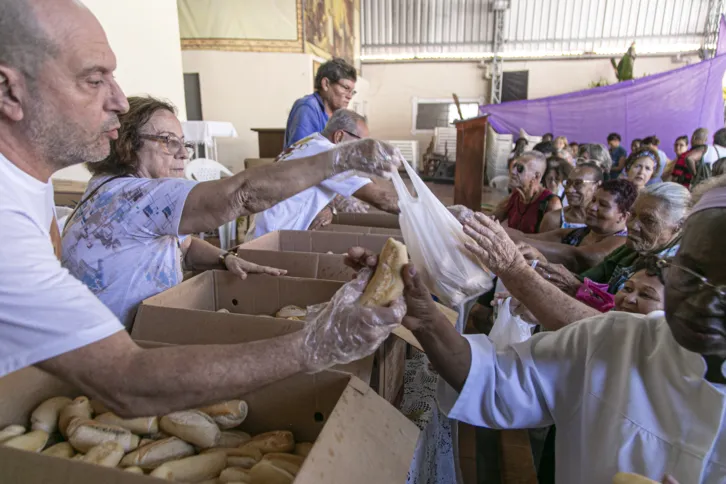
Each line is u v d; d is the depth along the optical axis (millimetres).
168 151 1181
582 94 8422
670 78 7742
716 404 631
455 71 13055
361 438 687
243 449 821
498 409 876
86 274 1131
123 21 4113
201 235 3414
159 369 561
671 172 5609
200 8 7590
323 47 9172
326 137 1906
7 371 552
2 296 523
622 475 592
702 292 562
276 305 1402
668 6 11500
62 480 552
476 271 915
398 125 13609
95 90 666
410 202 910
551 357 867
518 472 1673
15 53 584
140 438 849
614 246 1812
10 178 638
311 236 1942
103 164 1164
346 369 928
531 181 2873
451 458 1320
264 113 8008
